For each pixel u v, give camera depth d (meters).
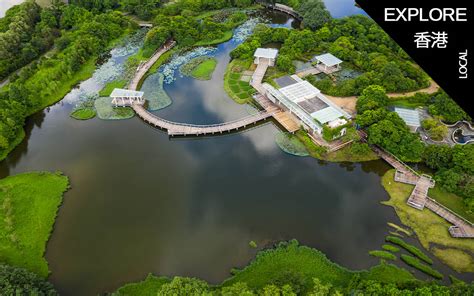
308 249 84.56
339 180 104.38
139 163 111.00
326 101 122.00
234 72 148.25
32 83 136.88
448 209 92.50
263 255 83.69
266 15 195.75
